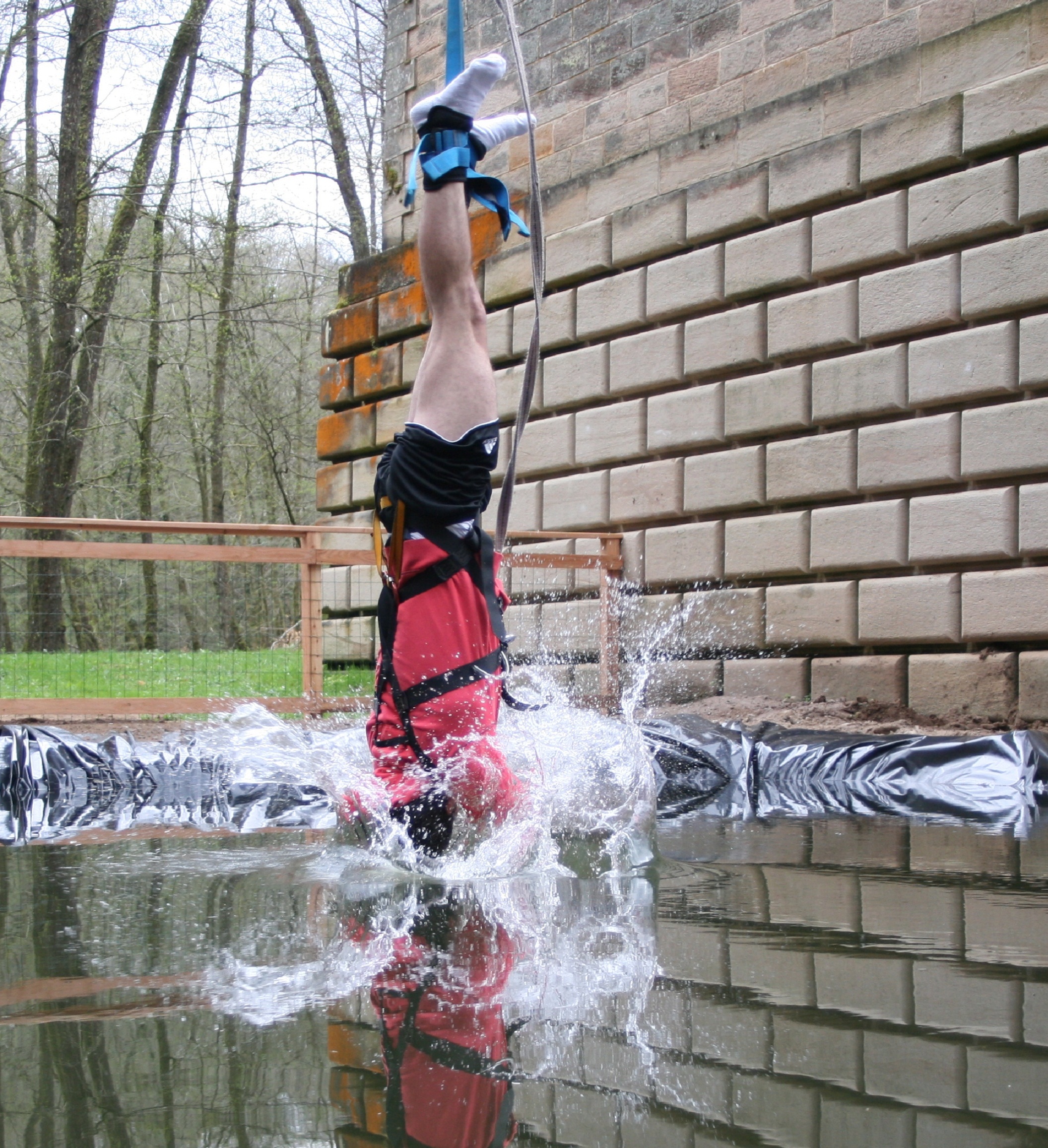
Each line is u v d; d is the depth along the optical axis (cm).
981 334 707
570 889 274
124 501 2298
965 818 429
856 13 796
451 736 292
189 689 905
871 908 247
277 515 2573
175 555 747
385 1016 167
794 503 822
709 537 866
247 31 2030
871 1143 120
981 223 707
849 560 776
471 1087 138
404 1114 129
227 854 332
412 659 291
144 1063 147
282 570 2236
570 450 970
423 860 303
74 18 1800
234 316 2167
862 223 771
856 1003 172
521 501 1012
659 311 902
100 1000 176
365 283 1173
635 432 919
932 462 730
